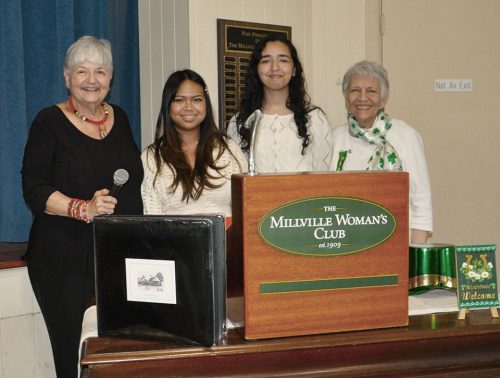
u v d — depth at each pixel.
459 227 3.66
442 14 3.55
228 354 1.18
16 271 2.51
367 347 1.25
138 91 3.21
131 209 2.26
